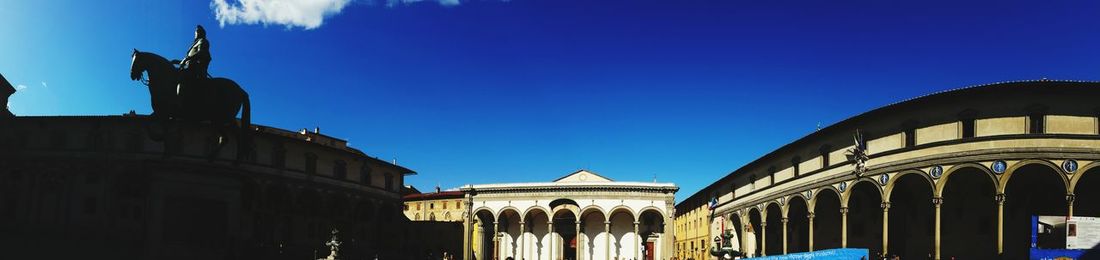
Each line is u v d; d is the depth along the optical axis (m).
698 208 97.31
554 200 86.25
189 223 17.25
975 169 44.75
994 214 48.88
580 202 86.25
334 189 70.88
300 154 67.44
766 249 77.50
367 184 75.75
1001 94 44.00
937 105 47.19
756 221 78.62
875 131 52.03
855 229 61.03
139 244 18.53
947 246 51.19
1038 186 47.28
